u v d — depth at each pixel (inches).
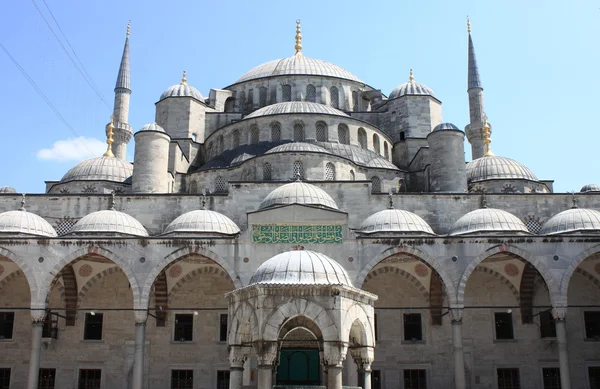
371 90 2401.6
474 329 1637.6
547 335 1628.9
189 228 1498.5
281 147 1812.3
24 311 1649.9
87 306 1653.5
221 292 1664.6
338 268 750.5
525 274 1628.9
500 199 1732.3
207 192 1843.0
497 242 1437.0
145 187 1776.6
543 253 1429.6
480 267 1667.1
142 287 1416.1
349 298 721.6
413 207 1708.9
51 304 1648.6
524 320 1641.2
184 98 2201.0
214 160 1982.0
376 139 2060.8
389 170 1925.4
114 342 1632.6
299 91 2301.9
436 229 1695.4
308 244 1432.1
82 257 1581.0
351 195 1702.8
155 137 1815.9
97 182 1923.0
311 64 2411.4
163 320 1637.6
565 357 1378.0
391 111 2249.0
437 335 1631.4
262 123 1978.3
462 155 1839.3
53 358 1617.9
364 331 755.4
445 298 1643.7
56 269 1422.2
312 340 868.0
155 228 1690.5
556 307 1400.1
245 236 1440.7
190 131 2172.7
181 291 1664.6
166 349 1627.7
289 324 860.6
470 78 2432.3
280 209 1453.0
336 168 1806.1
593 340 1627.7
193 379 1615.4
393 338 1632.6
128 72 2442.2
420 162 1984.5
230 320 759.1
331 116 1975.9
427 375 1612.9
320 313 693.3
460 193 1720.0
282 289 697.6
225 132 2048.5
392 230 1487.5
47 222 1595.7
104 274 1665.8
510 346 1628.9
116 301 1659.7
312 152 1776.6
